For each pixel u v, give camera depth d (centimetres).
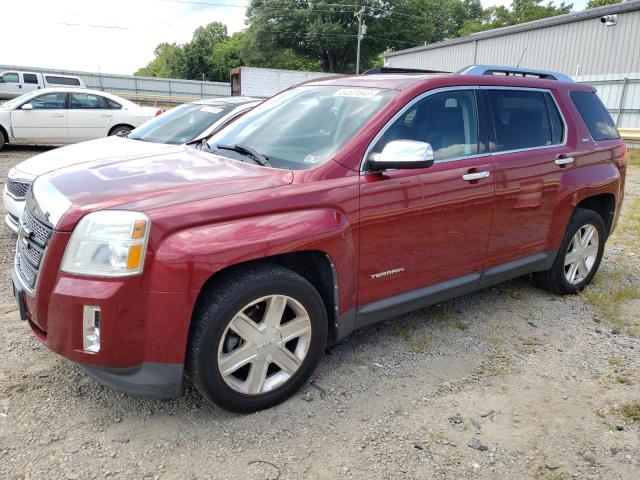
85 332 248
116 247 243
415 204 333
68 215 253
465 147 370
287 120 371
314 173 300
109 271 244
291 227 279
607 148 479
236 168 317
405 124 338
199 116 706
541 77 471
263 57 5628
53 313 252
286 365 295
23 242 294
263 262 286
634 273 550
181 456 255
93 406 289
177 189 274
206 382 265
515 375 342
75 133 1305
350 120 336
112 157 360
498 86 401
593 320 432
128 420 279
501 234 395
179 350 255
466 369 347
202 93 4388
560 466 260
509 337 395
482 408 305
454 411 301
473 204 367
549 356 369
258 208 271
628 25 1994
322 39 5275
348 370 339
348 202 303
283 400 299
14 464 243
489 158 379
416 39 5678
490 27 6353
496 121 392
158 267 245
